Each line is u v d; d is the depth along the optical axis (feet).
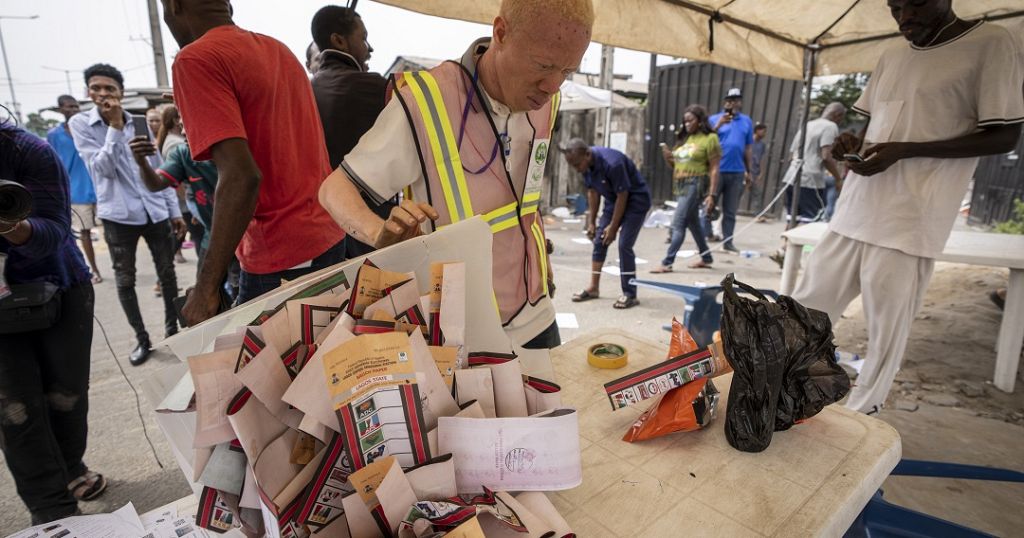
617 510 2.53
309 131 5.01
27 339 4.78
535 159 3.87
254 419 1.89
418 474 1.90
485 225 2.61
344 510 1.81
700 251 16.24
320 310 2.15
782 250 16.10
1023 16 9.37
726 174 18.10
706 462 2.87
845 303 7.57
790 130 26.50
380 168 3.34
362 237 3.12
